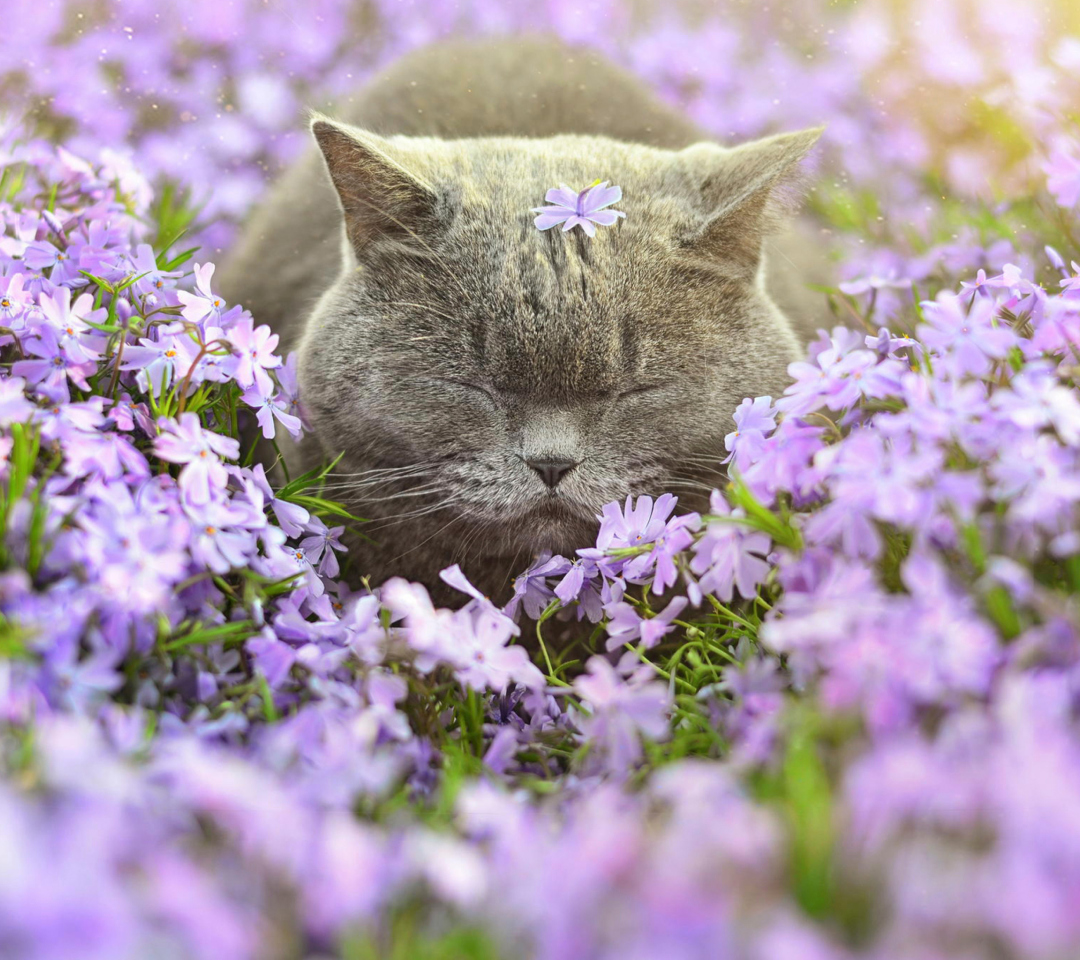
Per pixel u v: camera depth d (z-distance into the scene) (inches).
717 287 33.1
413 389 32.7
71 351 30.7
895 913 25.0
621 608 30.5
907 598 28.6
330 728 28.4
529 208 33.0
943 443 29.8
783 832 26.7
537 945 25.9
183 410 31.2
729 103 42.6
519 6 44.8
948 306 30.0
